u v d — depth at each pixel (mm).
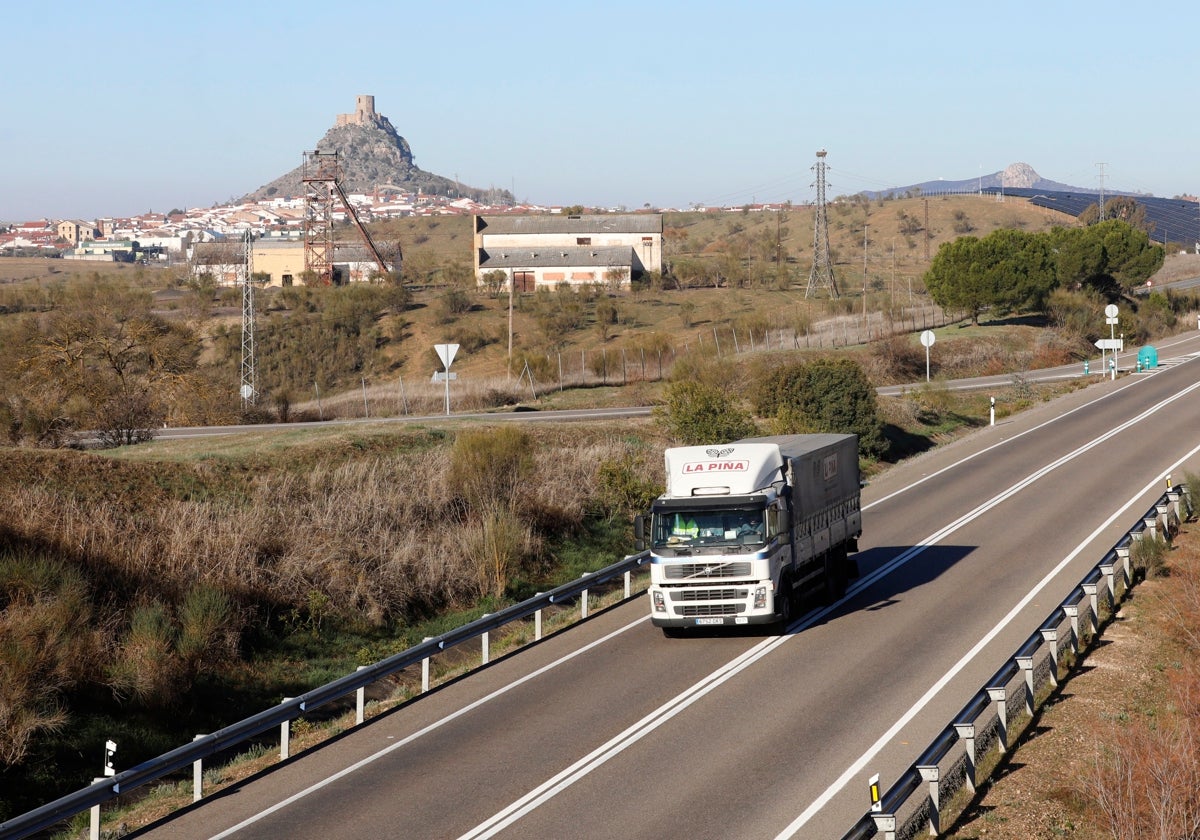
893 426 50719
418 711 17953
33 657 19391
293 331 112875
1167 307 97250
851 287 141250
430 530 31938
